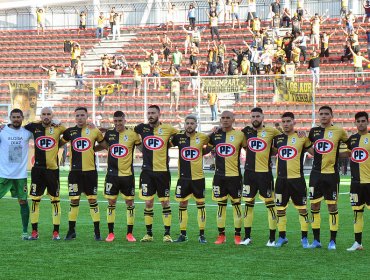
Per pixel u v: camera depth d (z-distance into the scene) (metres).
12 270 12.02
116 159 15.13
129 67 45.75
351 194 14.15
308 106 36.91
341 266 12.45
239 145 14.94
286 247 14.49
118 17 49.66
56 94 39.47
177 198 15.12
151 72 42.41
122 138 15.16
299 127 36.28
